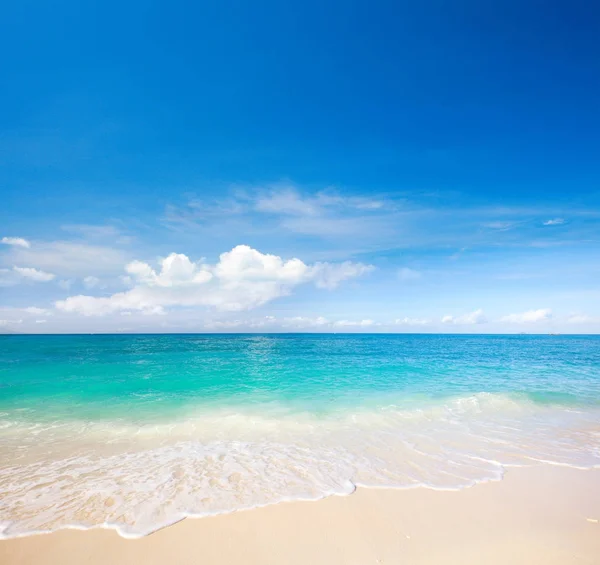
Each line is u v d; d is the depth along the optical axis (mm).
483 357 34406
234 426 9750
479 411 11781
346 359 30500
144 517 5035
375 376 19672
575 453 7922
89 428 9469
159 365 23828
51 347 43781
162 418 10531
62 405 12117
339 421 10352
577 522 5020
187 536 4598
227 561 4129
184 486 6035
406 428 9742
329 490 5941
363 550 4336
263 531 4723
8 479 6258
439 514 5199
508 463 7254
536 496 5809
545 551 4320
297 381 17703
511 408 12289
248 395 14070
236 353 36125
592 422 10648
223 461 7215
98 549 4320
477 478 6500
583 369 24359
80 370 20703
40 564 4043
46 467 6844
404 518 5082
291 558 4180
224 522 4926
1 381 16750
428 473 6699
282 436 8938
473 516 5152
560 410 12180
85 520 4941
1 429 9352
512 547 4398
